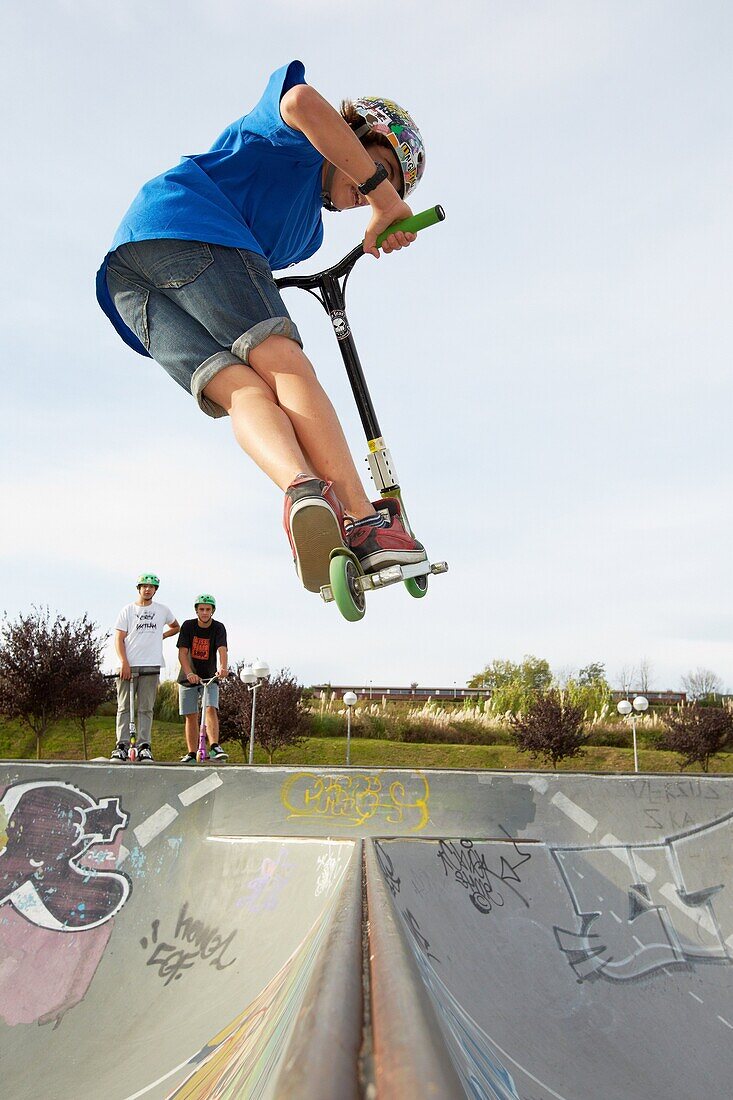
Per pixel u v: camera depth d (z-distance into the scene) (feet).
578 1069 6.34
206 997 7.12
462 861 9.06
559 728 66.69
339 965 1.95
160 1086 4.95
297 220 8.87
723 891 10.66
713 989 9.30
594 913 9.82
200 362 8.02
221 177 8.30
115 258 8.25
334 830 11.19
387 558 7.79
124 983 8.63
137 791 11.51
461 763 65.72
